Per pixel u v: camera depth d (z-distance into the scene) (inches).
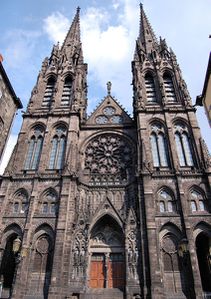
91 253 1777.8
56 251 1620.3
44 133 2281.0
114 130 2410.2
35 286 1594.5
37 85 2679.6
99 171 2188.7
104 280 1683.1
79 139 2361.0
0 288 1662.2
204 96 2017.7
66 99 2593.5
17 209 1877.5
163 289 1483.8
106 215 1836.9
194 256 1581.0
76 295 1551.4
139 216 1781.5
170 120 2285.9
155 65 2787.9
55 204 1870.1
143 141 2118.6
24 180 1994.3
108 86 2787.9
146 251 1621.6
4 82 2127.2
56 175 2001.7
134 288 1528.1
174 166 1990.7
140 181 1905.8
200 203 1831.9
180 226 1718.8
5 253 1813.5
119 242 1812.3
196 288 1472.7
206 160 1963.6
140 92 2514.8
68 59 2987.2
